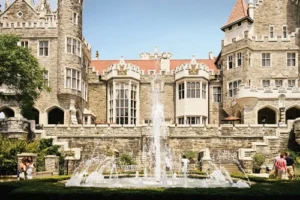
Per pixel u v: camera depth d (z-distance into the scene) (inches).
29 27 1731.1
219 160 1381.6
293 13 1857.8
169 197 457.4
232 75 1801.2
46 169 1095.0
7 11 1904.5
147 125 1408.7
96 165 1264.8
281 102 1612.9
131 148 1406.3
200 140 1405.0
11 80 1341.0
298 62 1779.0
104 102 1892.2
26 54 1373.0
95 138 1416.1
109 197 459.5
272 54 1787.6
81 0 1812.3
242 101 1631.4
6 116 1813.5
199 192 461.4
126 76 1825.8
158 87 1894.7
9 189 553.3
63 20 1722.4
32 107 1582.2
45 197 470.9
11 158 1048.8
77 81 1718.8
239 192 459.8
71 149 1273.4
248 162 1174.3
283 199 457.1
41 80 1412.4
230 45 1825.8
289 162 847.7
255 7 1872.5
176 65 2073.1
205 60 2118.6
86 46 1914.4
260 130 1391.5
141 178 938.1
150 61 2116.1
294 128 1312.7
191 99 1815.9
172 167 1338.6
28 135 1341.0
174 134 1412.4
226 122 1840.6
